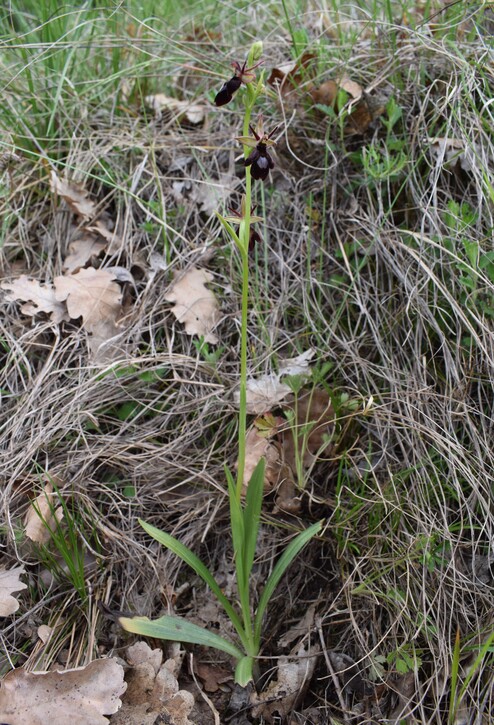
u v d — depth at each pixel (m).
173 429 0.64
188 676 0.58
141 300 0.68
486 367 0.61
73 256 0.70
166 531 0.62
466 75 0.66
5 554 0.59
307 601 0.60
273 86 0.72
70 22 0.80
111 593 0.59
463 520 0.58
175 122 0.75
